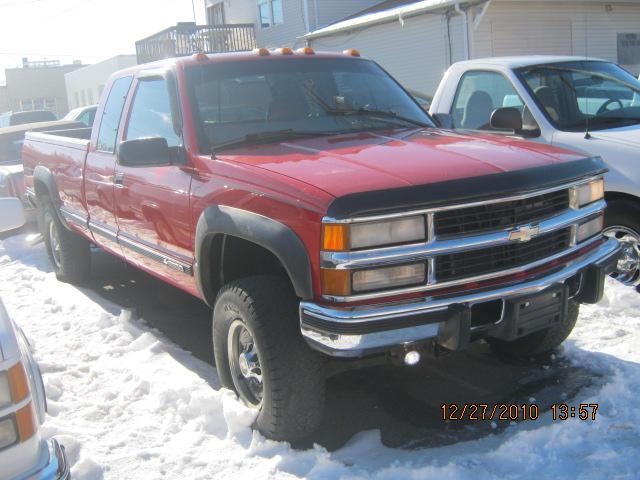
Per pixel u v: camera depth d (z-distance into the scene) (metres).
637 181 5.05
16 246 9.05
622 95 6.00
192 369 4.57
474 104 6.31
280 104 4.44
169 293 6.56
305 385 3.45
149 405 4.09
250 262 4.04
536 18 16.95
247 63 4.62
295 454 3.43
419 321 3.16
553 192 3.52
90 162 5.58
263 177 3.47
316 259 3.15
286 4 23.50
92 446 3.65
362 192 3.09
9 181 8.91
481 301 3.26
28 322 5.80
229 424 3.66
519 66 6.02
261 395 3.69
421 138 4.13
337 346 3.10
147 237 4.73
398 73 18.61
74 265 6.81
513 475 3.22
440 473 3.21
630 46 19.03
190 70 4.47
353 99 4.72
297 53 4.87
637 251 5.23
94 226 5.67
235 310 3.62
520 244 3.40
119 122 5.18
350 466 3.37
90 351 5.00
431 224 3.16
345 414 3.98
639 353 4.39
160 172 4.39
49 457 2.48
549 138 5.53
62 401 4.24
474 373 4.43
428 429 3.77
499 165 3.42
